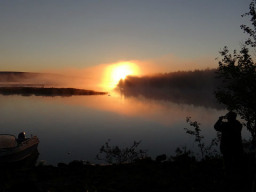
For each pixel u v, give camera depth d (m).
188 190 8.82
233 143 9.10
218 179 9.60
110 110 79.31
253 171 9.03
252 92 12.30
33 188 8.56
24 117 59.72
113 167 12.24
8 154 19.20
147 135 37.34
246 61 12.67
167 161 13.31
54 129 44.09
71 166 12.12
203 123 48.22
